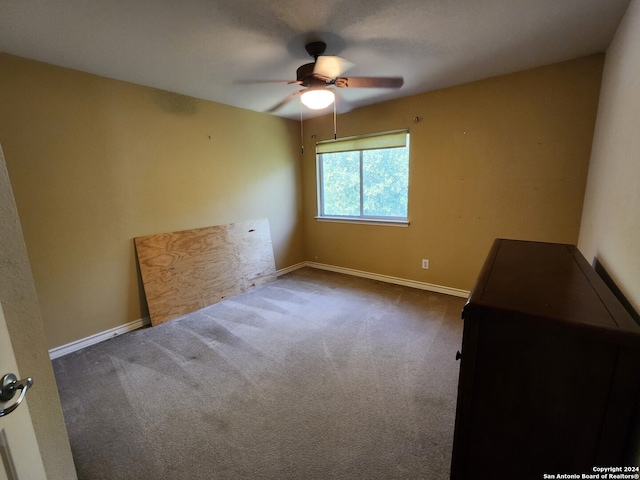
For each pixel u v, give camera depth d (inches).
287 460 56.1
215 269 134.0
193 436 61.9
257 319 115.7
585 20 70.2
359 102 138.9
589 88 93.6
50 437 37.7
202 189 130.0
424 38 78.4
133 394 74.9
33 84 85.4
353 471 53.5
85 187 97.2
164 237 117.7
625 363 30.5
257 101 131.9
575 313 33.7
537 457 36.5
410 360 86.5
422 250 139.7
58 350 94.0
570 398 33.6
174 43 77.5
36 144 86.9
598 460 33.5
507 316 34.7
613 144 66.9
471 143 118.0
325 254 178.5
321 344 96.5
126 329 109.5
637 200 45.6
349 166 160.9
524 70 103.2
